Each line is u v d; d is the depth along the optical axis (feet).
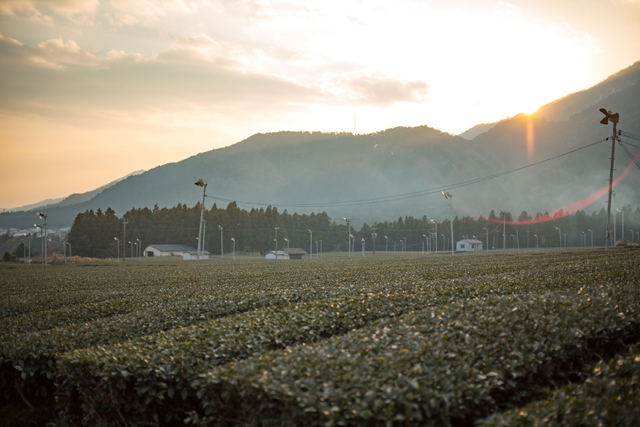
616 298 48.52
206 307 69.46
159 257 462.60
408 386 26.68
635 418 22.91
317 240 583.17
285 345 42.88
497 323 38.37
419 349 32.60
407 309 54.70
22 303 100.17
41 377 49.11
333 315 51.62
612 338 38.29
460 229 603.67
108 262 368.07
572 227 605.31
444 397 25.82
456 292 65.16
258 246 524.93
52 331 57.93
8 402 50.01
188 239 513.86
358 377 27.73
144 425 38.34
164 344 41.96
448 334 36.29
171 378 37.22
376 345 34.45
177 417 37.93
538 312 41.60
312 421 26.05
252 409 29.32
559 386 33.17
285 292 79.71
